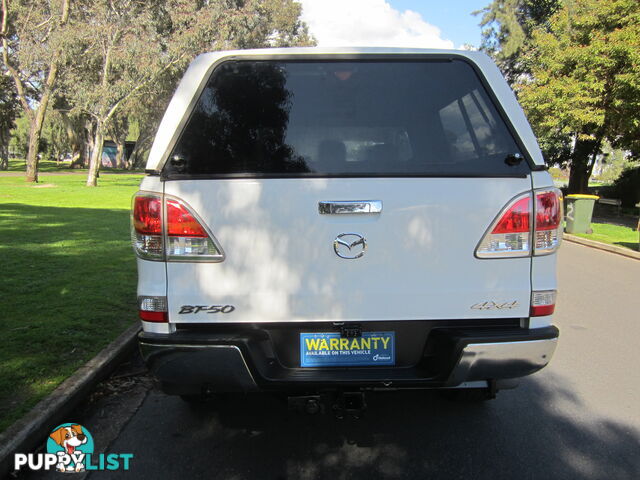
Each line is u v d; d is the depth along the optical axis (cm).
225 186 259
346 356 267
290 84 279
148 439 329
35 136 2922
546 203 266
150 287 262
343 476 288
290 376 262
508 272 266
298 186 260
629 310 636
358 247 261
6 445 289
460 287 265
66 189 2508
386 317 264
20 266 746
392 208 261
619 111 1650
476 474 290
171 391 275
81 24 2541
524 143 271
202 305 262
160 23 2742
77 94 2709
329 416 359
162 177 262
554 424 350
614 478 288
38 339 458
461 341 258
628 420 357
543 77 1756
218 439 329
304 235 260
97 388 400
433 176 262
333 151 269
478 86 281
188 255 260
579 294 721
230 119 271
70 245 929
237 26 2706
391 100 279
